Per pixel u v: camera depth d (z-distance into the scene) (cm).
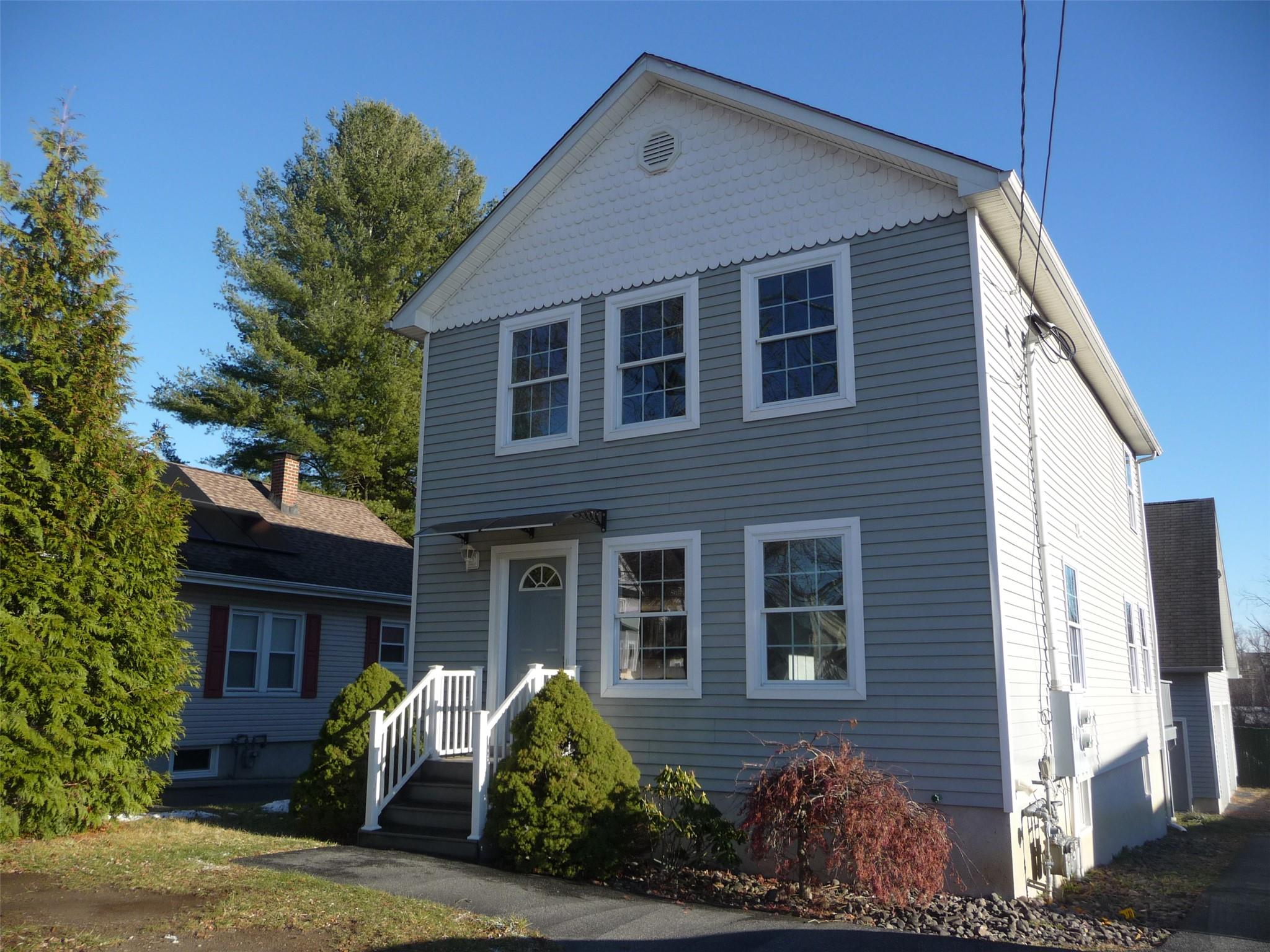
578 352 1216
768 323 1089
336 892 795
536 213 1297
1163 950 761
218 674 1789
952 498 950
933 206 1013
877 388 1008
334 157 3259
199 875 843
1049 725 1014
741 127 1149
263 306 3041
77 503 1061
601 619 1128
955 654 922
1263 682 5184
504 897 822
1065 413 1319
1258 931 845
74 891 775
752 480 1059
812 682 989
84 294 1133
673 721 1056
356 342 3003
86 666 1051
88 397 1079
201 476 2125
